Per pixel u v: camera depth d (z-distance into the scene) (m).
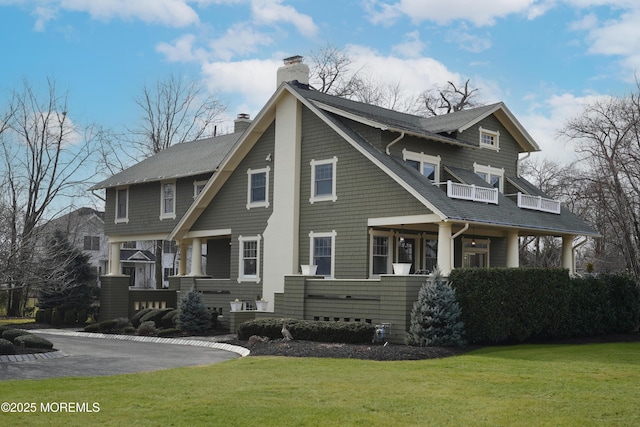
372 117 28.19
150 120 53.06
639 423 11.17
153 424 10.88
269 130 31.14
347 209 27.61
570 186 44.16
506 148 33.31
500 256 33.16
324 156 28.70
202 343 25.31
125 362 19.50
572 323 26.14
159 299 36.44
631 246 39.06
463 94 59.03
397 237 28.09
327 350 20.31
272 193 30.64
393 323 22.59
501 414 11.73
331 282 24.98
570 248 31.39
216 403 12.39
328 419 11.29
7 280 23.14
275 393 13.39
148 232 37.88
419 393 13.48
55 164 43.06
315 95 30.36
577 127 40.19
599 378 15.32
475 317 22.36
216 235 33.12
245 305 29.59
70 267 35.50
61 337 29.27
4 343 19.75
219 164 32.78
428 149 29.31
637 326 30.02
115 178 40.66
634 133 38.38
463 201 26.33
